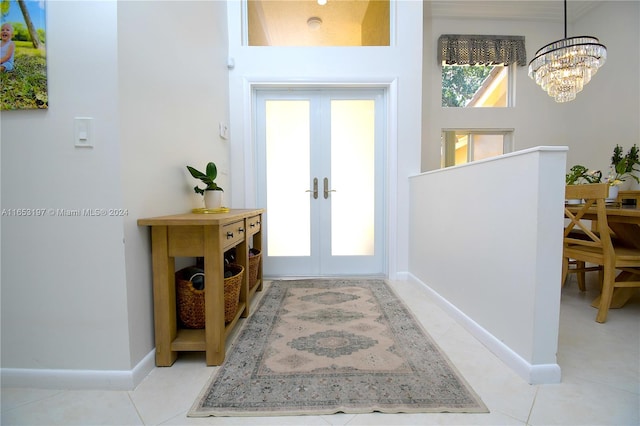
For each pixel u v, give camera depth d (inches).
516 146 162.2
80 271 44.9
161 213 56.1
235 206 102.7
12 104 43.1
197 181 72.7
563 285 98.0
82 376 45.5
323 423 37.9
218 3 89.7
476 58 157.2
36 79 43.0
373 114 107.8
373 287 95.8
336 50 101.3
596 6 146.1
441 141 163.3
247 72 101.2
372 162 109.0
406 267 104.5
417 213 95.2
